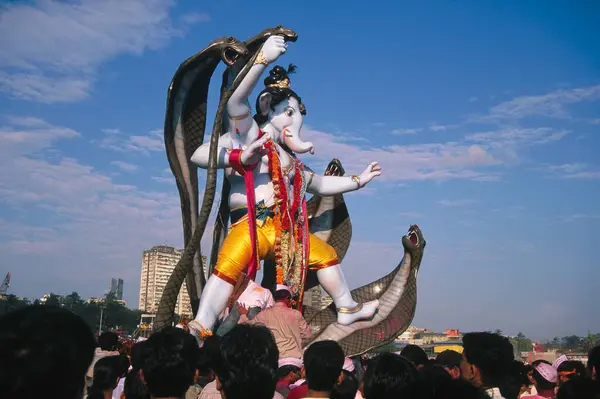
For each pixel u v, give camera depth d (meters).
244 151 9.94
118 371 5.46
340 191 11.64
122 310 68.62
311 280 11.46
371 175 11.84
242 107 10.10
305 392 4.83
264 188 10.55
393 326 11.05
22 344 1.95
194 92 10.33
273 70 11.34
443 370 4.64
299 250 10.53
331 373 4.19
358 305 10.87
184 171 10.41
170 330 3.68
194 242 9.20
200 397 5.01
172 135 10.31
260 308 9.70
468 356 4.57
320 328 10.82
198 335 9.35
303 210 10.81
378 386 3.72
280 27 9.75
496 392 5.69
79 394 2.06
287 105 11.06
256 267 10.13
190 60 9.70
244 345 3.35
